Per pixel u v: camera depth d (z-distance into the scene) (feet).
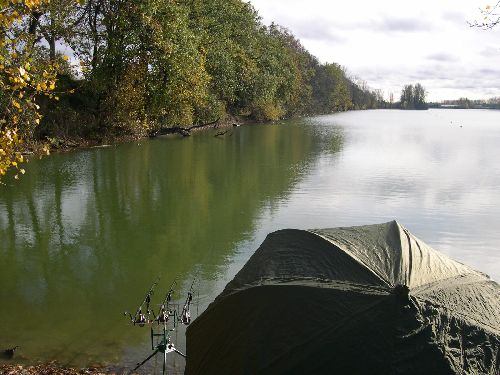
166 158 99.60
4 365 26.48
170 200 64.49
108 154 100.94
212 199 65.51
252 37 196.44
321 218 57.00
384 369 14.26
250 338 16.40
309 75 335.67
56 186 70.95
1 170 28.02
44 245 46.68
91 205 61.31
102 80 110.42
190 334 19.79
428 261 18.58
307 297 16.35
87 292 36.60
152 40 111.65
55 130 103.30
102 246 46.78
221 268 41.73
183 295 36.27
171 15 113.70
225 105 191.52
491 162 103.76
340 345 14.89
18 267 41.27
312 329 15.53
